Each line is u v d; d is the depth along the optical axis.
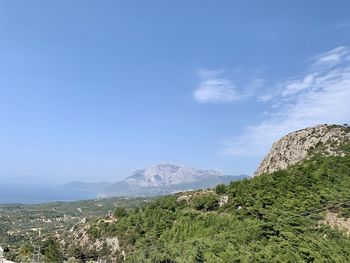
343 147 138.75
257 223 99.19
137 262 113.69
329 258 80.19
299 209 101.25
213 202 127.69
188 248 101.06
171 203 142.50
